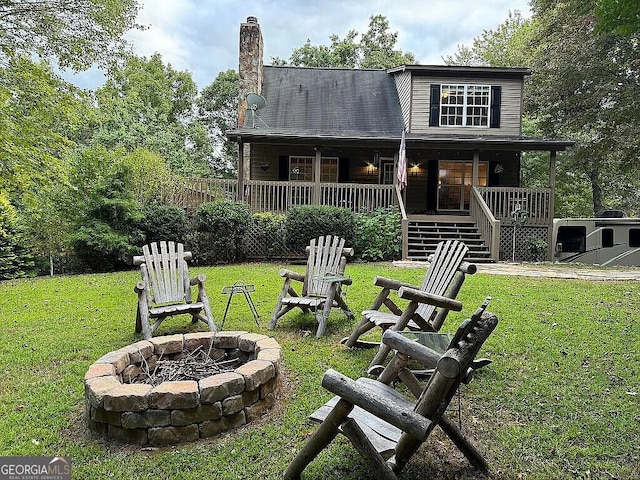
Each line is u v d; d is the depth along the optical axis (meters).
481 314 2.00
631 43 13.53
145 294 4.78
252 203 12.48
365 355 4.35
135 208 10.43
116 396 2.77
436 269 4.49
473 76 14.48
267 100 15.55
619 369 3.89
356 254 11.41
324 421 2.24
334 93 16.16
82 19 7.94
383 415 2.01
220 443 2.78
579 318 5.47
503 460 2.58
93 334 5.02
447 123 14.59
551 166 12.63
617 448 2.68
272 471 2.48
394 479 2.10
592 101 14.66
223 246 10.88
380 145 13.15
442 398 2.08
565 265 10.98
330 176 15.48
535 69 16.00
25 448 2.70
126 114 19.48
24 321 5.57
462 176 15.43
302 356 4.32
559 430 2.89
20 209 10.58
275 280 8.23
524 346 4.48
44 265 12.26
